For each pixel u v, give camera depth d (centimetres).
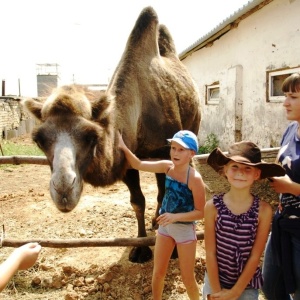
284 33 833
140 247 473
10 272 198
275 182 260
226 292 259
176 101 559
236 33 1086
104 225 594
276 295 292
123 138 458
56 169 331
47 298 407
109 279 431
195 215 330
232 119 1111
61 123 357
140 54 518
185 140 325
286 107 261
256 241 259
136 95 490
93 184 423
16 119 2288
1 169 1106
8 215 644
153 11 548
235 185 258
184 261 340
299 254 262
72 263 468
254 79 991
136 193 493
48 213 652
